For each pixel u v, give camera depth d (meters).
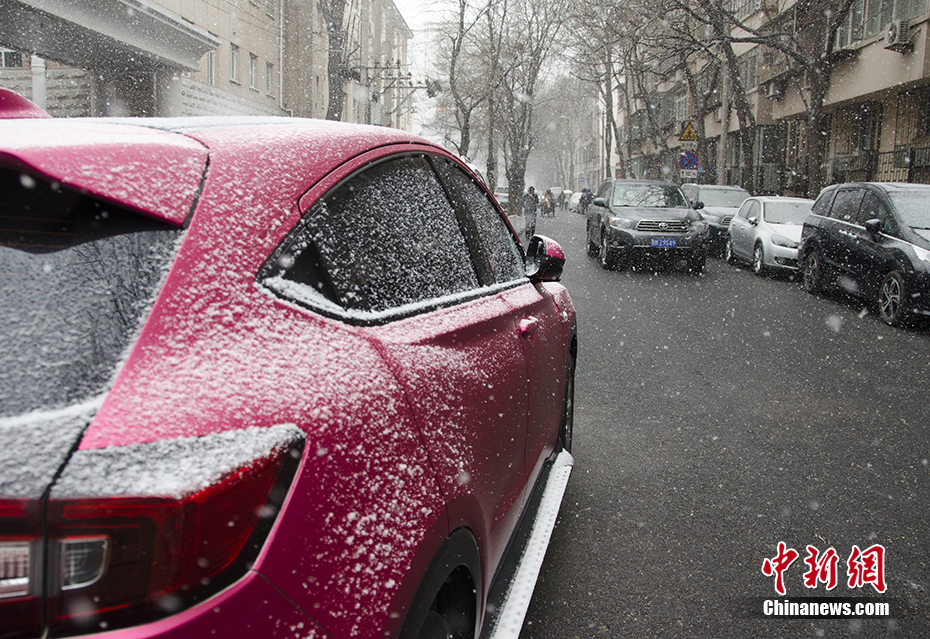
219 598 0.96
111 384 0.99
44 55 16.62
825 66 18.47
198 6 23.36
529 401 2.47
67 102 19.78
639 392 5.77
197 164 1.28
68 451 0.90
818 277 11.29
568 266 15.89
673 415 5.16
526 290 2.94
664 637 2.54
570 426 3.84
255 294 1.24
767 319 9.25
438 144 2.40
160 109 19.58
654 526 3.40
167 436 0.97
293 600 1.05
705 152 29.42
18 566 0.85
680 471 4.09
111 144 1.17
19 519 0.85
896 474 4.03
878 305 9.27
